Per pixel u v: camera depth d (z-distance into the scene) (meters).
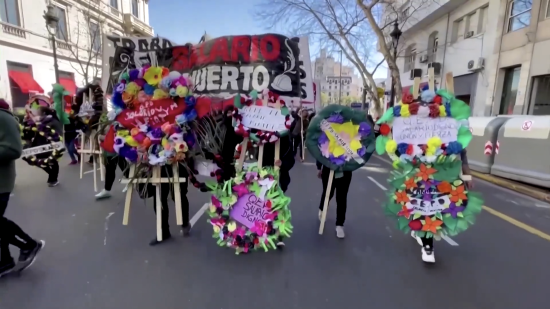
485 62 14.66
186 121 3.72
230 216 3.65
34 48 17.77
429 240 3.57
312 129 3.99
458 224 3.50
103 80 6.51
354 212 5.23
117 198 5.82
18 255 3.59
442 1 16.80
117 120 3.73
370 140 4.04
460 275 3.27
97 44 23.08
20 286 2.99
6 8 16.34
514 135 7.34
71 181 7.18
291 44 5.25
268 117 3.76
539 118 6.98
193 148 3.89
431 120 3.48
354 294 2.93
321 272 3.31
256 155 4.17
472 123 8.85
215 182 3.81
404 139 3.54
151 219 4.77
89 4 22.16
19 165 9.20
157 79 3.71
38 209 5.18
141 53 6.36
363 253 3.75
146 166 3.82
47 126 6.52
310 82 5.38
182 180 3.88
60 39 19.84
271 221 3.62
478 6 15.23
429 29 19.95
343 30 18.23
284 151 4.10
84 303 2.75
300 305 2.76
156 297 2.85
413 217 3.52
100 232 4.27
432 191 3.52
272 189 3.63
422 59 20.19
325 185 4.66
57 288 2.96
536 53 11.85
